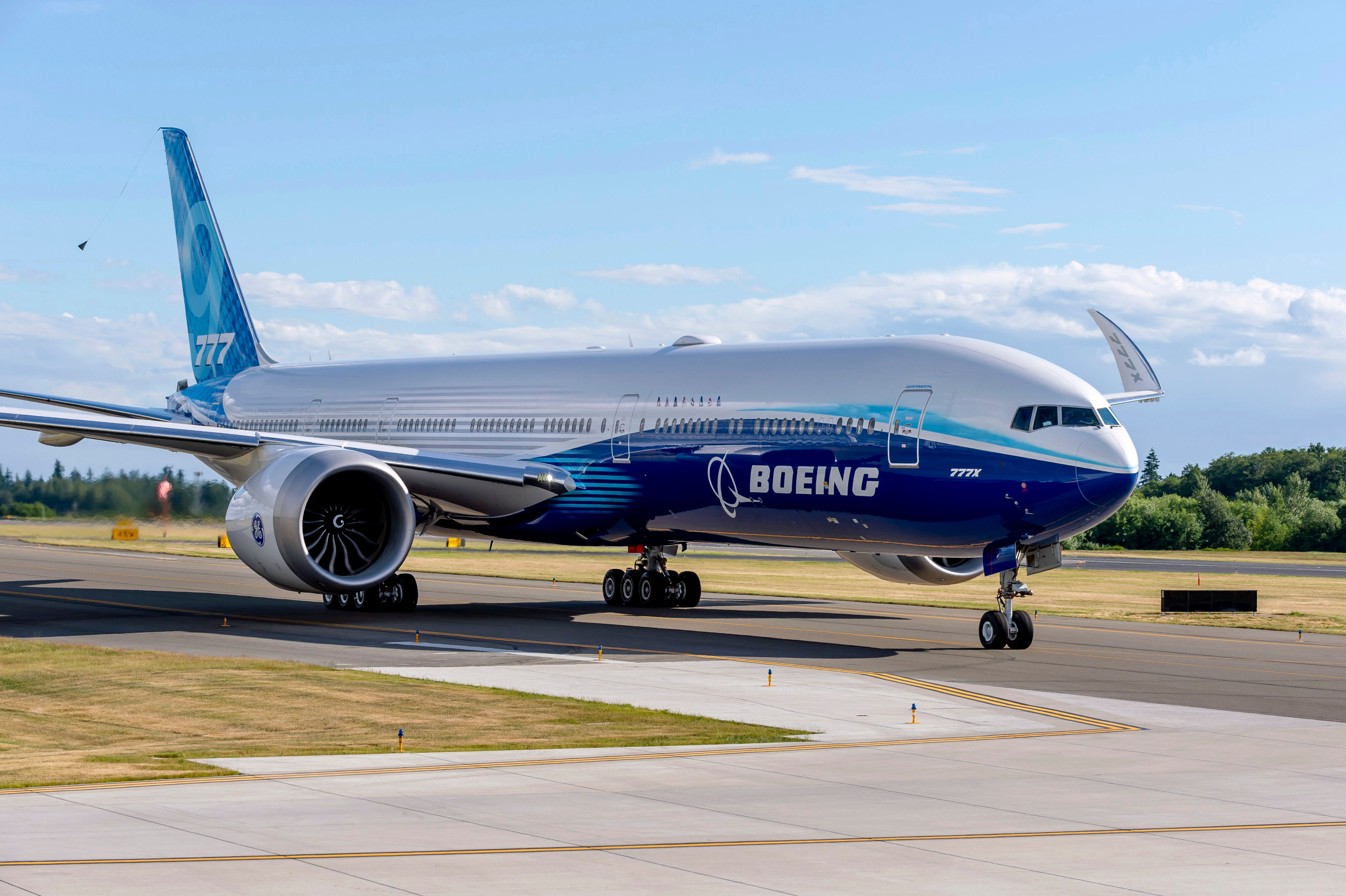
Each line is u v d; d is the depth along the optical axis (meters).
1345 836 21.91
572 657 46.78
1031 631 52.69
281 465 55.59
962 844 21.03
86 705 35.56
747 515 57.19
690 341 64.31
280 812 22.88
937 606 75.88
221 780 25.94
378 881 18.34
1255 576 118.44
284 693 37.19
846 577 102.94
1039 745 31.09
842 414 53.78
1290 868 19.77
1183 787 26.06
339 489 58.12
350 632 54.72
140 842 20.38
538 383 66.81
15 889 17.56
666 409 60.16
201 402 86.75
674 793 25.00
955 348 53.22
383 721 33.31
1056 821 22.80
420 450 67.44
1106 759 29.20
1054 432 49.19
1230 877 19.20
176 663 42.59
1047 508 48.97
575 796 24.55
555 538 65.06
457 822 22.20
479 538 69.00
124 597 71.62
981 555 53.66
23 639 50.31
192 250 90.56
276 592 76.06
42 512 136.62
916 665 46.69
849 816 23.05
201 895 17.47
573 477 63.00
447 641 51.62
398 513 56.28
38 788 24.95
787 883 18.58
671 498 59.69
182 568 97.38
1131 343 64.88
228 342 88.06
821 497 53.94
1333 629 65.69
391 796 24.42
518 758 28.80
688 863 19.62
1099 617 71.31
